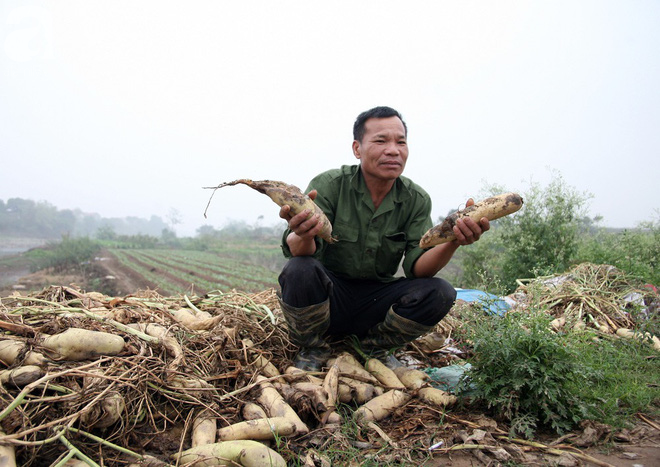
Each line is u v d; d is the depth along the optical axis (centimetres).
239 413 236
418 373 289
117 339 226
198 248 5616
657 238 697
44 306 277
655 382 301
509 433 227
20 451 175
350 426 243
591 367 265
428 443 227
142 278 2020
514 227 752
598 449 218
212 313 346
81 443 189
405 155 289
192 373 242
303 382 262
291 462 212
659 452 214
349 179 311
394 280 321
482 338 258
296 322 285
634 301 483
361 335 335
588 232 778
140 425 215
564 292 520
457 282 889
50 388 195
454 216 254
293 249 279
